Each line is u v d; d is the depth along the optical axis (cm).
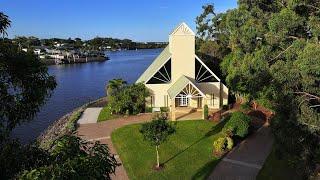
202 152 3067
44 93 1065
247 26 2547
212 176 2569
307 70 1784
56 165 851
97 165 901
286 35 2181
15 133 4203
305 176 2227
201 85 4678
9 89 1016
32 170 815
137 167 2819
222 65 4678
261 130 3625
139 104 4528
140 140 3428
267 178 2494
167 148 3186
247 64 2380
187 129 3738
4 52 975
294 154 2070
